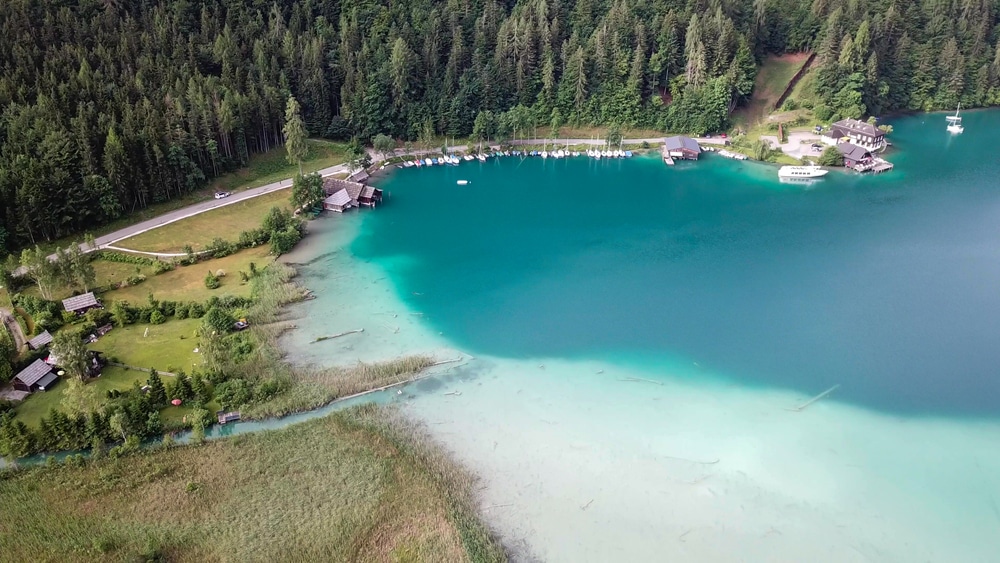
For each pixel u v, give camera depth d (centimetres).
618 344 9906
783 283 11638
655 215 14550
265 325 10175
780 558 6700
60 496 7119
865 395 8862
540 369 9325
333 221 14175
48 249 12025
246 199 14638
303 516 6912
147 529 6744
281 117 16975
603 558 6669
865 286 11512
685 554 6725
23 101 13900
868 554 6750
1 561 6419
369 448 7838
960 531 6994
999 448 8006
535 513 7112
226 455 7688
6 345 8794
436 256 12656
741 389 8962
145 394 8269
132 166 13412
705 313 10731
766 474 7631
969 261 12319
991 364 9438
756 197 15500
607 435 8144
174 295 10938
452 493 7262
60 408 8294
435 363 9394
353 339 9950
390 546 6644
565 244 13188
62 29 16225
